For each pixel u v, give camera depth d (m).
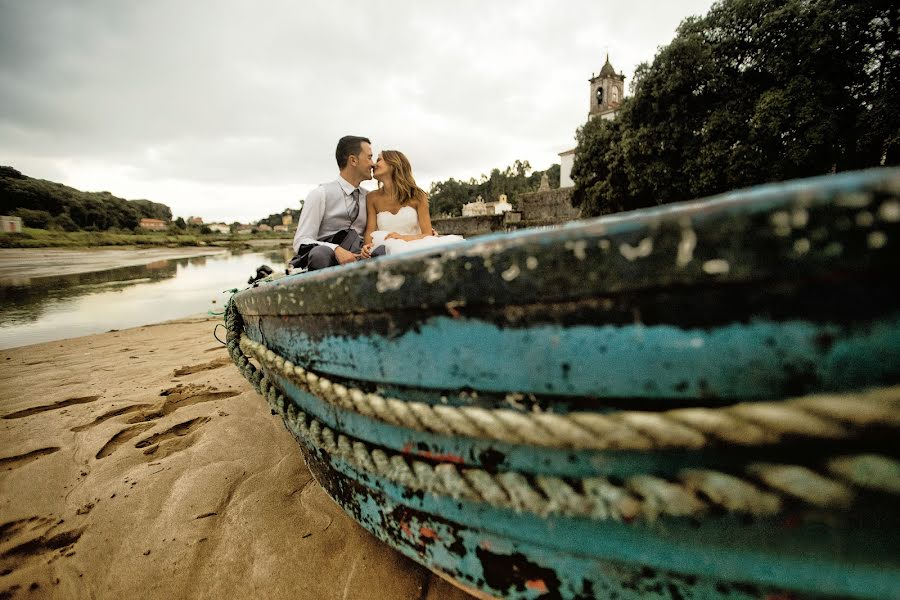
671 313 0.73
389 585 1.58
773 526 0.76
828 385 0.66
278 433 2.87
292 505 2.07
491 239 0.86
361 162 3.22
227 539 1.87
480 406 0.99
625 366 0.79
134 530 1.97
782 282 0.64
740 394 0.73
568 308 0.81
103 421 3.26
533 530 1.01
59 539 1.96
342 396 1.21
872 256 0.57
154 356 5.30
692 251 0.67
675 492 0.79
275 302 1.44
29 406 3.64
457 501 1.11
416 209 3.36
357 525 1.90
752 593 0.82
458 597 1.51
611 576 0.95
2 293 13.23
